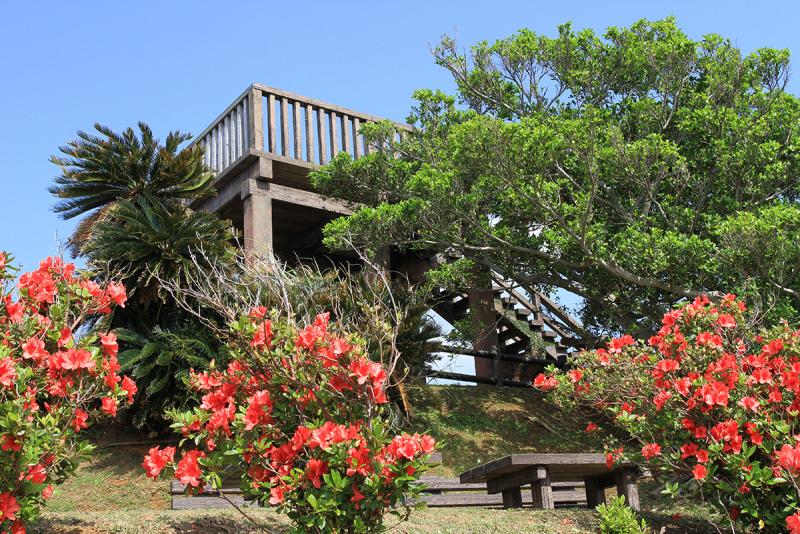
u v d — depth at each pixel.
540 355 13.25
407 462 3.61
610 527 5.23
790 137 9.91
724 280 8.98
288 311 4.53
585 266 9.91
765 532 5.09
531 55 11.04
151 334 8.92
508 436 10.54
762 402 4.88
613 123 10.45
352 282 8.73
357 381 3.72
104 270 8.52
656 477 6.54
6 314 4.36
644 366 5.79
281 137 10.69
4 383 3.59
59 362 3.99
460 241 9.95
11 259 4.66
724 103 10.34
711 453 4.88
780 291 8.56
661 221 9.97
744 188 9.76
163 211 9.08
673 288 9.25
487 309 12.79
